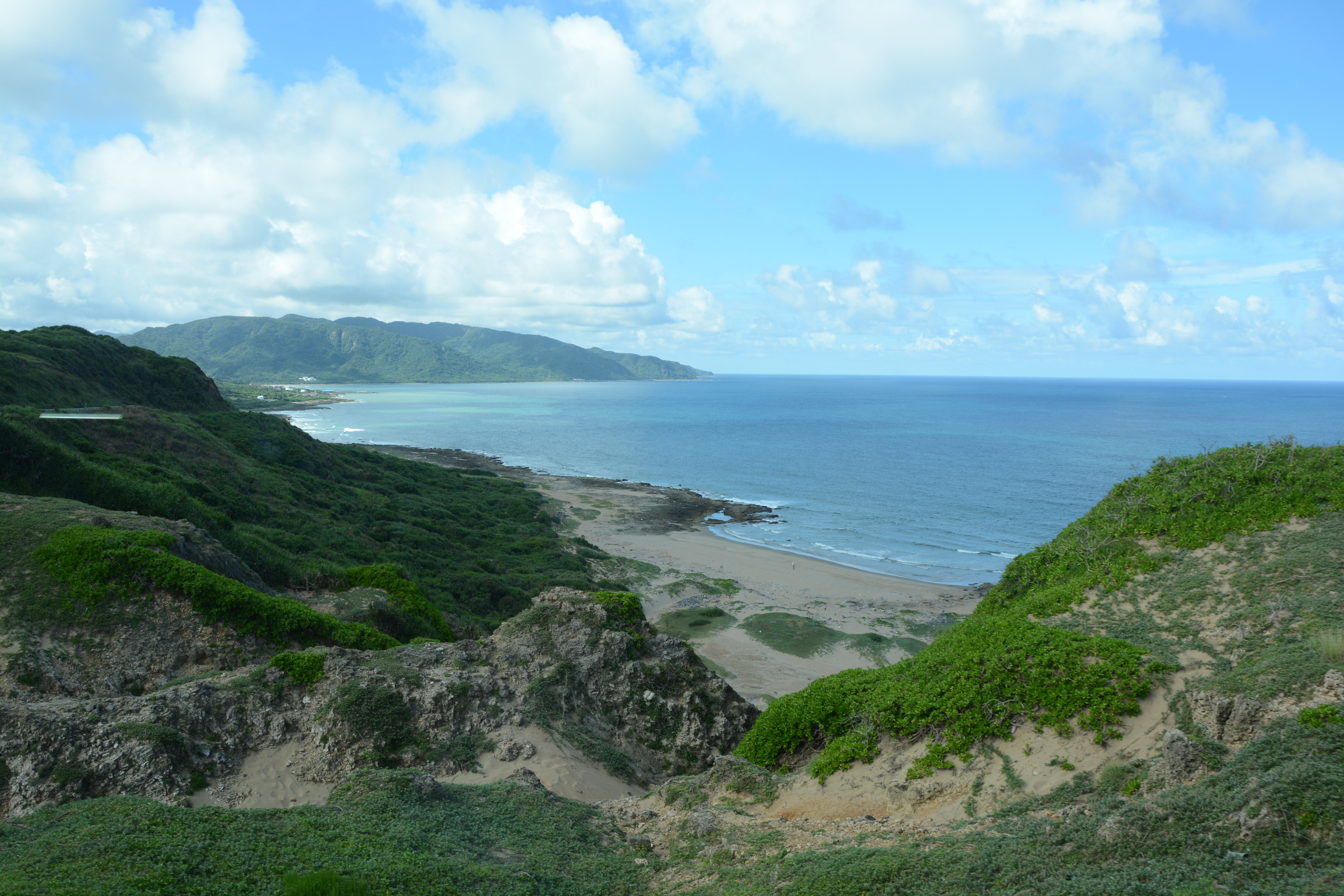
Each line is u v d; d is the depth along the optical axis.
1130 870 9.17
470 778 18.31
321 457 74.38
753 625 47.34
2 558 23.45
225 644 23.45
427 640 29.56
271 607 24.88
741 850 13.00
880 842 12.09
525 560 57.72
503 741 19.64
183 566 24.50
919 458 127.81
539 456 140.00
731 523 81.88
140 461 46.50
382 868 11.32
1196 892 8.41
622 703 23.92
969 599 54.47
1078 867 9.62
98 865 10.09
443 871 11.62
